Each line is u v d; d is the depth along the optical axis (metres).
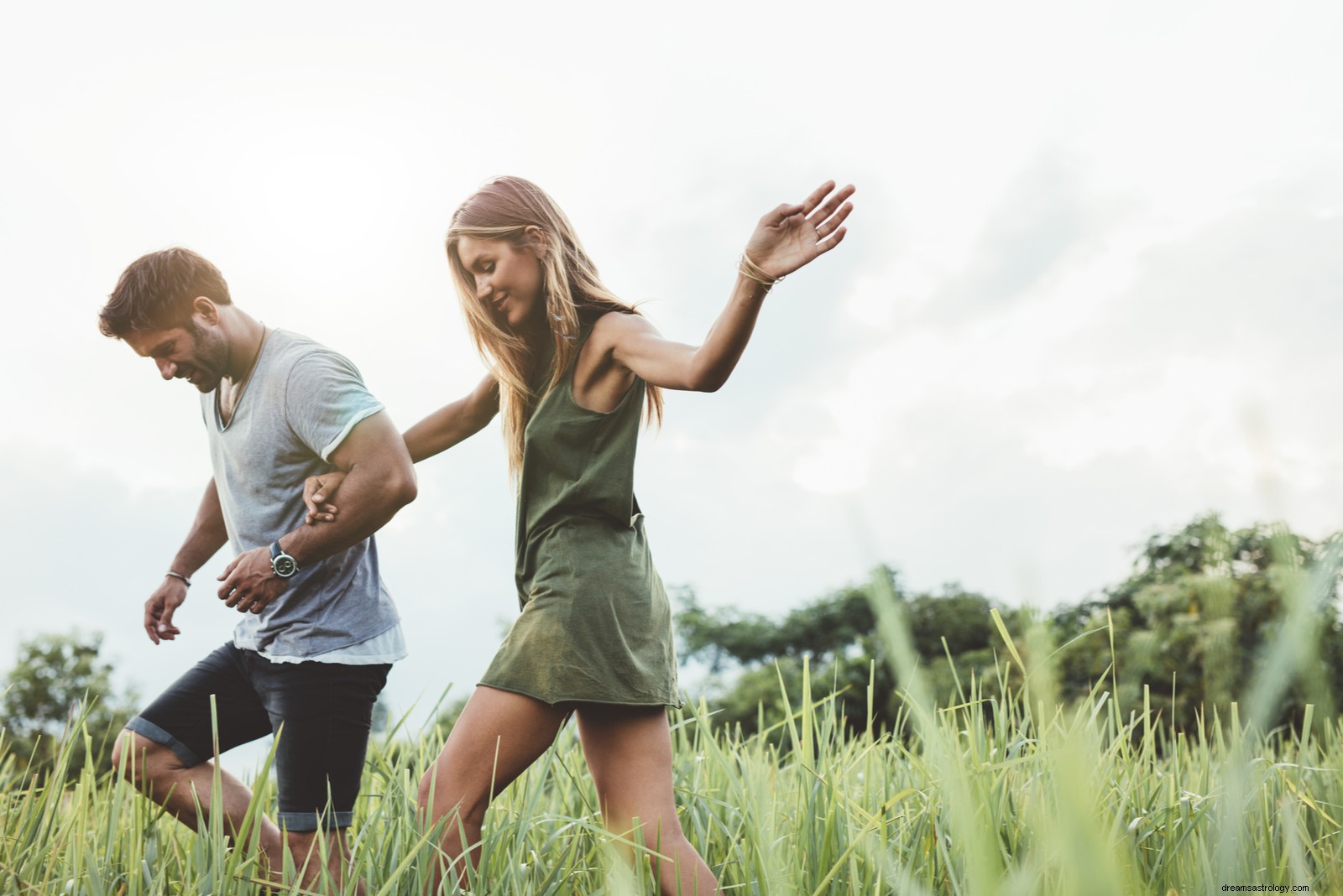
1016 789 1.86
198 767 2.25
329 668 2.22
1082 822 0.49
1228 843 0.88
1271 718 0.39
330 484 2.21
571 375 2.09
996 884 0.64
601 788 2.03
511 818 2.09
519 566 2.18
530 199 2.14
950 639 19.95
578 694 1.95
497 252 2.12
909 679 0.75
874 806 2.13
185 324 2.29
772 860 1.13
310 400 2.25
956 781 0.69
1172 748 2.24
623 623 2.02
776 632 30.50
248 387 2.35
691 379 1.88
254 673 2.28
